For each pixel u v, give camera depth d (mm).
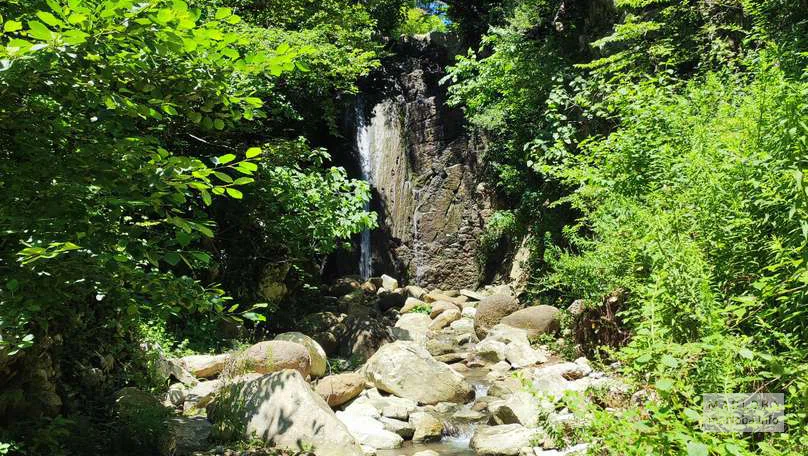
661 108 6605
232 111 3666
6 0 3170
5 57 2641
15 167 3229
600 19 13234
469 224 22234
